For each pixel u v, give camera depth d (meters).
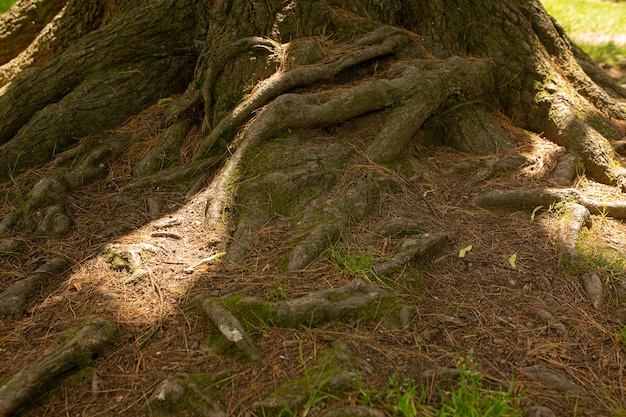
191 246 3.13
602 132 4.09
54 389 2.29
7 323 2.67
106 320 2.57
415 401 2.14
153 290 2.82
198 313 2.63
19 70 5.37
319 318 2.53
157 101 4.43
